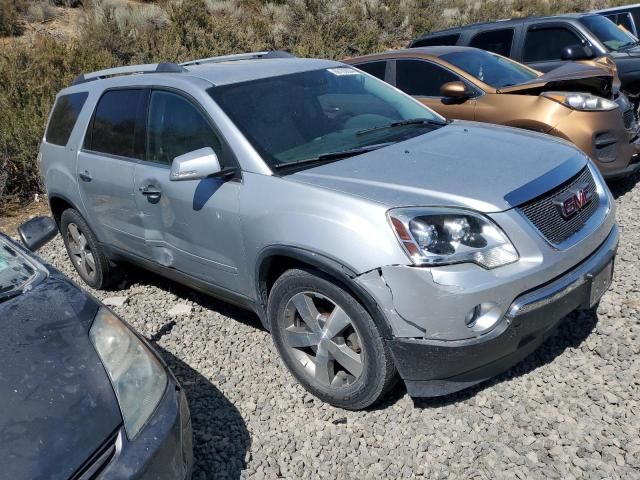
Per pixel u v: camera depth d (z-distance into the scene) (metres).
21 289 2.77
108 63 11.51
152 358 2.69
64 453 2.07
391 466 2.96
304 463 3.05
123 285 5.48
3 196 8.37
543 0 20.78
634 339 3.69
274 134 3.72
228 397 3.63
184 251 4.05
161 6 17.59
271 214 3.33
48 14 16.88
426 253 2.85
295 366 3.53
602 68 6.44
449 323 2.85
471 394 3.38
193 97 3.92
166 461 2.31
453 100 6.71
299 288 3.32
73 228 5.36
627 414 3.11
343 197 3.11
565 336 3.80
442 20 19.47
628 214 5.83
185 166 3.43
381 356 3.06
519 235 2.98
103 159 4.61
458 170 3.30
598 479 2.74
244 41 15.26
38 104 9.23
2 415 2.11
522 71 7.07
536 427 3.08
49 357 2.35
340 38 16.70
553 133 5.84
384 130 4.08
